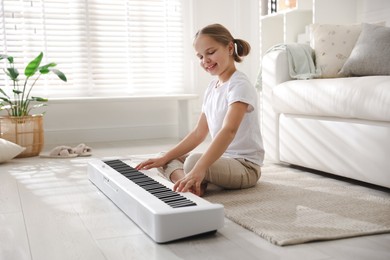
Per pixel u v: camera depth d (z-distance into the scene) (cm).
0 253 119
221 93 182
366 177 186
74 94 399
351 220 140
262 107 260
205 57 179
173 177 180
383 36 222
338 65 246
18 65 384
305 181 203
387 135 173
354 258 111
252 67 428
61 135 389
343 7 316
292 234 126
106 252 118
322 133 211
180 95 387
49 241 128
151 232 126
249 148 188
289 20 343
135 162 203
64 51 394
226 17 430
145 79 421
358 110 184
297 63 249
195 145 196
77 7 394
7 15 377
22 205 170
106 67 407
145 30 416
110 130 403
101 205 167
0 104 318
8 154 275
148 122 418
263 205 160
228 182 181
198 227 126
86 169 247
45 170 247
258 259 111
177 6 424
